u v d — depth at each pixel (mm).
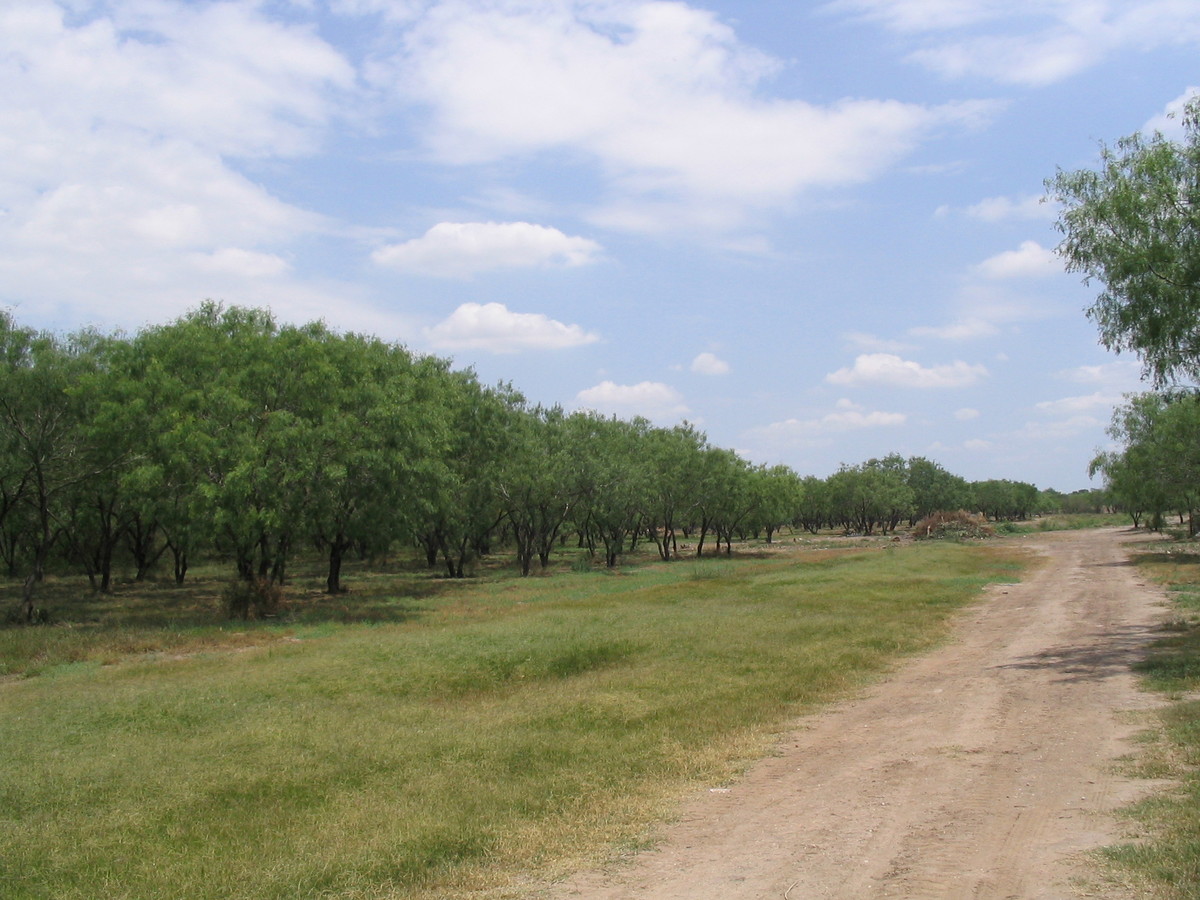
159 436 27375
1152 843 6555
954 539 81500
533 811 8695
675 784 9617
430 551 55688
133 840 7988
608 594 35625
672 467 64750
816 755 10719
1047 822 7449
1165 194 15617
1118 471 56188
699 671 16656
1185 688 12836
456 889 6672
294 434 28016
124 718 13656
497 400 47250
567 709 13586
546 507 50594
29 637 23641
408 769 10359
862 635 20984
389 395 33500
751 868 6785
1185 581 32062
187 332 32062
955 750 10445
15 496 29297
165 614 30688
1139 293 15836
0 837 8086
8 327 28984
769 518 73250
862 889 6145
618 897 6316
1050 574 39500
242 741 11891
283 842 7879
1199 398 17203
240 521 26969
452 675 17016
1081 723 11328
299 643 22422
